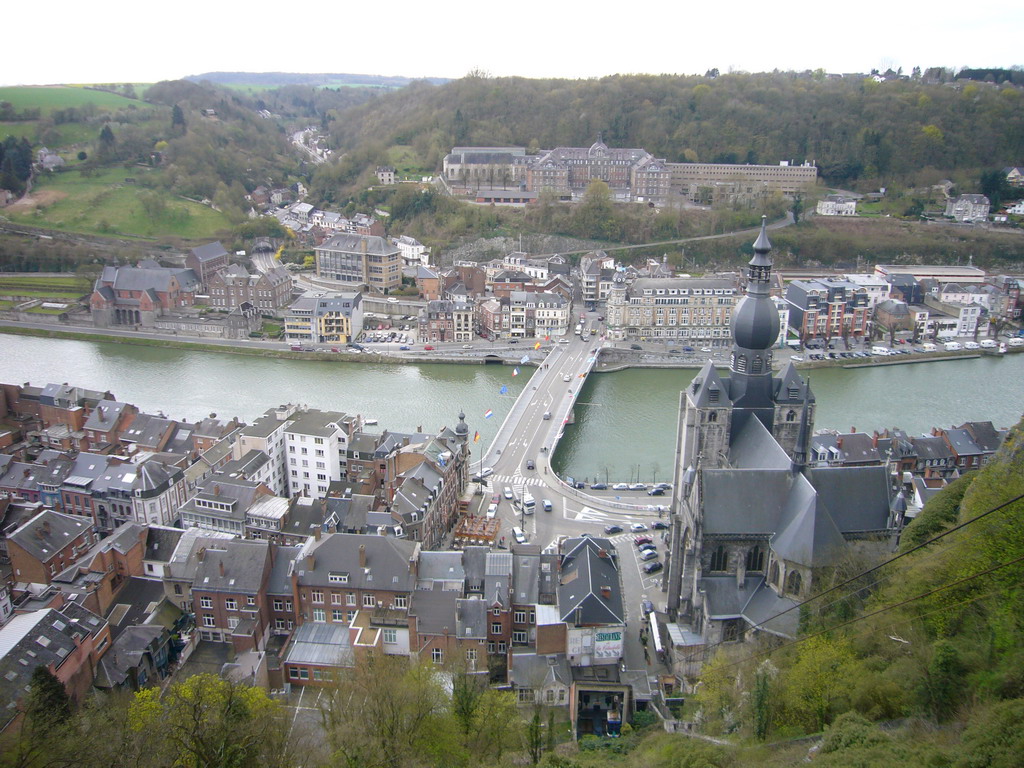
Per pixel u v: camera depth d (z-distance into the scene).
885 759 79.31
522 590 150.00
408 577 149.38
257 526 176.25
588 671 141.38
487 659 143.25
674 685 139.12
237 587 146.75
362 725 106.75
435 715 110.88
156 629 144.00
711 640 140.62
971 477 135.50
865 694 96.44
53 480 195.62
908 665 95.62
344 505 178.00
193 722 100.62
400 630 145.38
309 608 151.25
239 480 185.75
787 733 99.56
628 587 173.00
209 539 154.88
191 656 145.75
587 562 149.75
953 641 94.19
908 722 88.06
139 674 138.00
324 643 145.25
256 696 108.81
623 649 150.12
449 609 144.50
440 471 192.88
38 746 99.75
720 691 118.12
